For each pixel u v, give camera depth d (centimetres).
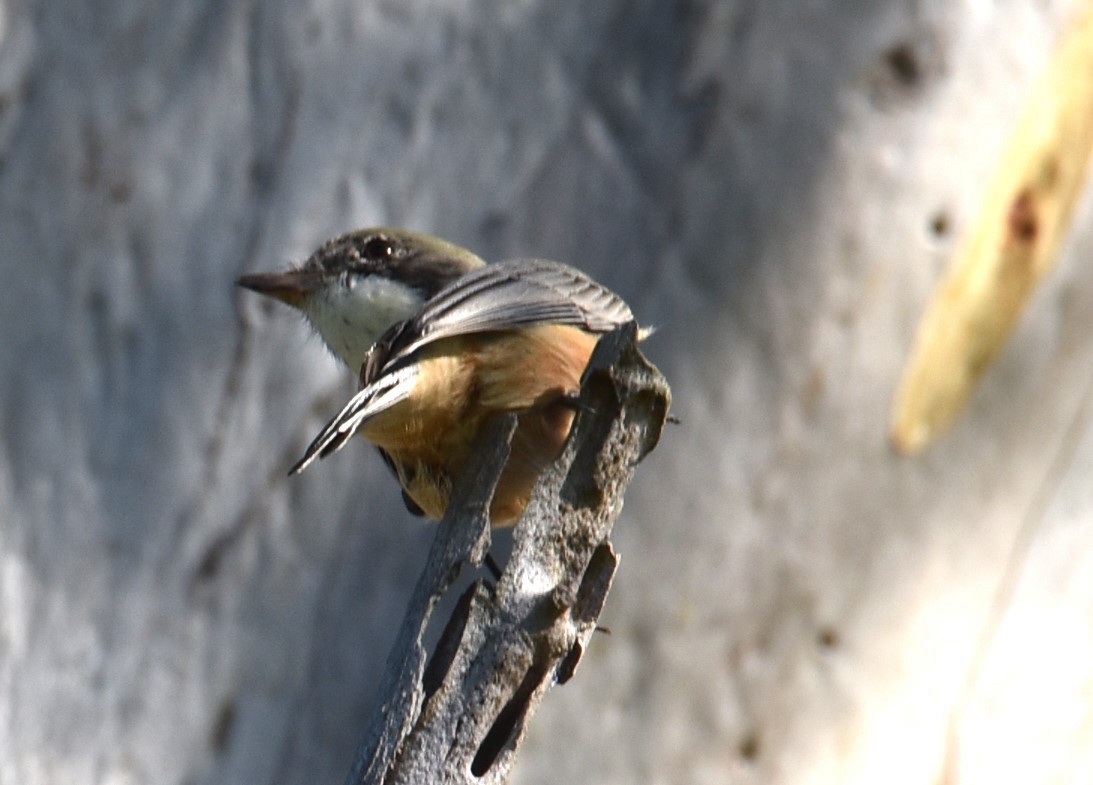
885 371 1151
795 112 1159
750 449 1140
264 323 1199
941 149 1165
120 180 1266
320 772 1107
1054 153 1179
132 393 1227
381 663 1109
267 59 1250
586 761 1120
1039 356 1179
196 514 1188
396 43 1223
